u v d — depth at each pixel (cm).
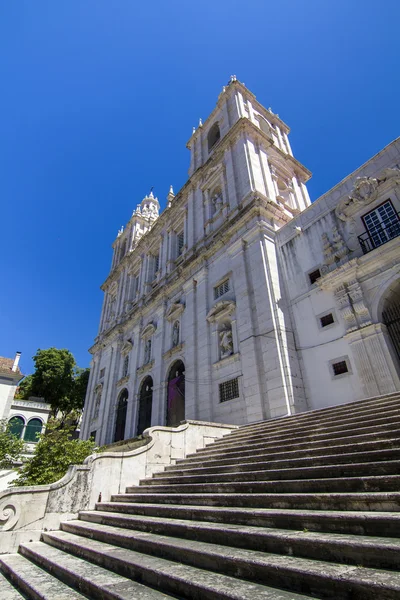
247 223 1800
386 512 343
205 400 1620
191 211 2500
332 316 1316
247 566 314
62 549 596
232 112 2539
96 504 832
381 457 472
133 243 3734
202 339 1809
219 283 1858
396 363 1095
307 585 271
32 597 409
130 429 2202
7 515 702
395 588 220
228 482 638
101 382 2927
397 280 1143
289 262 1581
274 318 1427
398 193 1216
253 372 1412
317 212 1537
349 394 1167
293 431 838
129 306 3116
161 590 338
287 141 2758
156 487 777
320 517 356
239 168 2122
